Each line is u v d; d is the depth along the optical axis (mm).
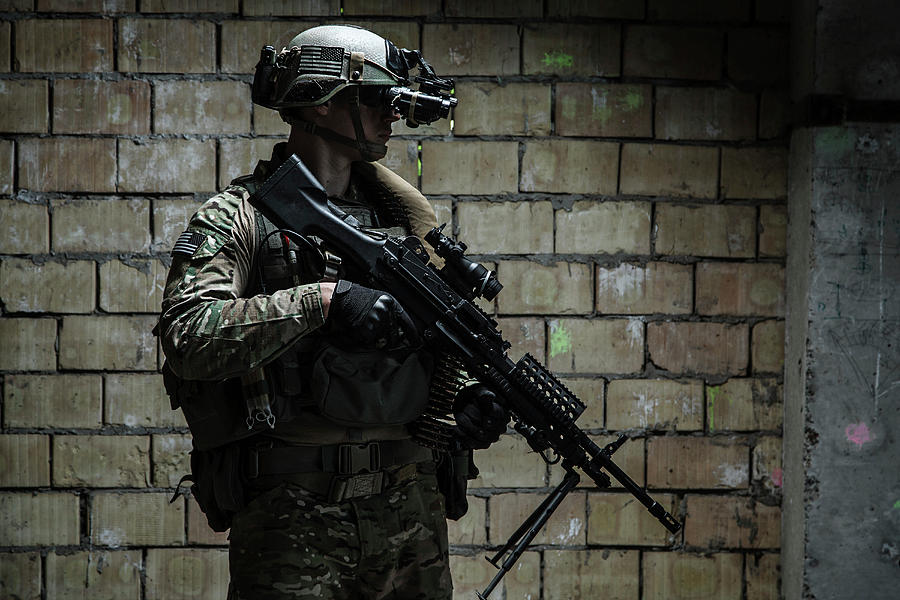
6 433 4086
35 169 4094
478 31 4188
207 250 2396
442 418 2645
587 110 4227
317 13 4156
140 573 4137
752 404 4289
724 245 4270
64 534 4105
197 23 4121
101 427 4117
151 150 4129
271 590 2445
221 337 2275
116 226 4117
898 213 4086
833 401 4098
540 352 4234
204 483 2582
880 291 4094
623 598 4246
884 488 4113
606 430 4242
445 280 2645
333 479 2506
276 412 2441
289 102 2584
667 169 4254
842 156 4070
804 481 4113
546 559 4227
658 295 4254
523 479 4203
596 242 4238
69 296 4105
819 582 4121
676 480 4262
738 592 4281
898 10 4039
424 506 2701
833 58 4039
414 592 2678
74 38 4098
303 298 2303
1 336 4078
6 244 4078
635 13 4227
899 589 4125
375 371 2477
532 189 4215
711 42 4250
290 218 2443
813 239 4082
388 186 2832
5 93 4078
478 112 4199
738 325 4273
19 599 4090
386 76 2594
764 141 4273
